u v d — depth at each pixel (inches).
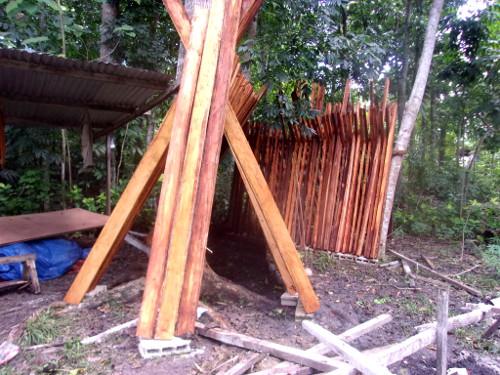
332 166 260.1
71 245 213.8
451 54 410.3
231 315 153.8
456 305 183.3
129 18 318.3
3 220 209.6
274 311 160.2
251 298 171.6
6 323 135.3
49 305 145.3
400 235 330.6
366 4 418.9
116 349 119.0
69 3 341.4
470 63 366.3
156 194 328.8
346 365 105.7
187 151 126.5
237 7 134.5
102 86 194.4
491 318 167.2
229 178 386.0
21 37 261.4
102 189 355.6
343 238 255.9
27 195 313.1
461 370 124.7
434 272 228.8
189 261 125.3
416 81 279.0
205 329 130.7
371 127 243.8
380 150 245.0
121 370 107.7
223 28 132.8
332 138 259.9
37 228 206.7
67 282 189.3
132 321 133.8
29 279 174.1
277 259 162.1
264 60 250.8
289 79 252.8
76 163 354.6
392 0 430.0
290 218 278.2
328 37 257.8
